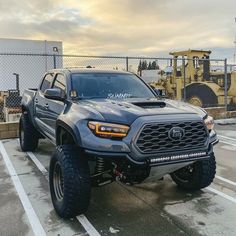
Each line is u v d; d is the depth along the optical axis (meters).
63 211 4.12
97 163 4.28
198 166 4.91
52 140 5.62
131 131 3.79
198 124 4.11
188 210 4.55
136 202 4.84
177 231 3.96
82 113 4.21
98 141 3.82
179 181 5.29
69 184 3.99
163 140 3.89
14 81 19.22
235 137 10.06
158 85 17.53
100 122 3.88
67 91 5.13
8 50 20.61
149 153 3.83
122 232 3.94
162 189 5.35
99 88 5.29
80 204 4.05
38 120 6.66
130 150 3.77
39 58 19.08
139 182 4.16
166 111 4.11
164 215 4.40
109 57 11.58
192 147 4.08
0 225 4.09
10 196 5.06
